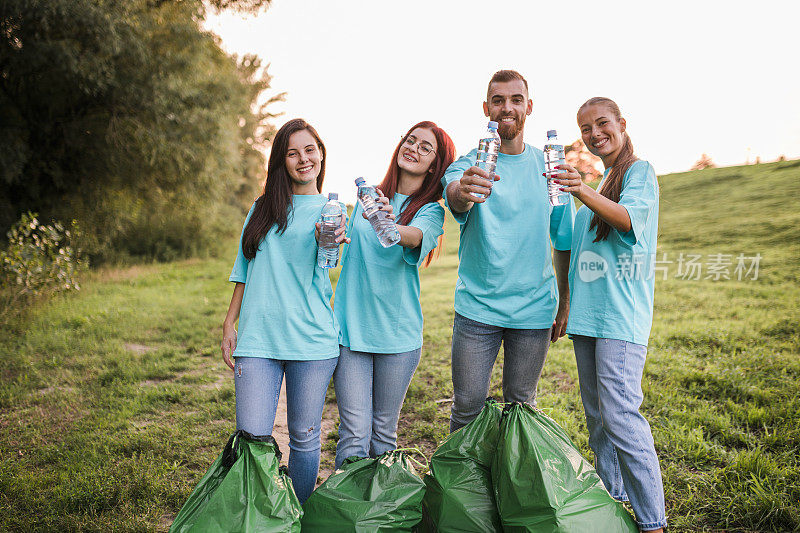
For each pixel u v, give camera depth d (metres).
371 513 1.98
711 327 6.27
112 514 2.90
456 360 2.77
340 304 2.67
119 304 9.21
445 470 2.31
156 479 3.23
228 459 2.02
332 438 3.98
